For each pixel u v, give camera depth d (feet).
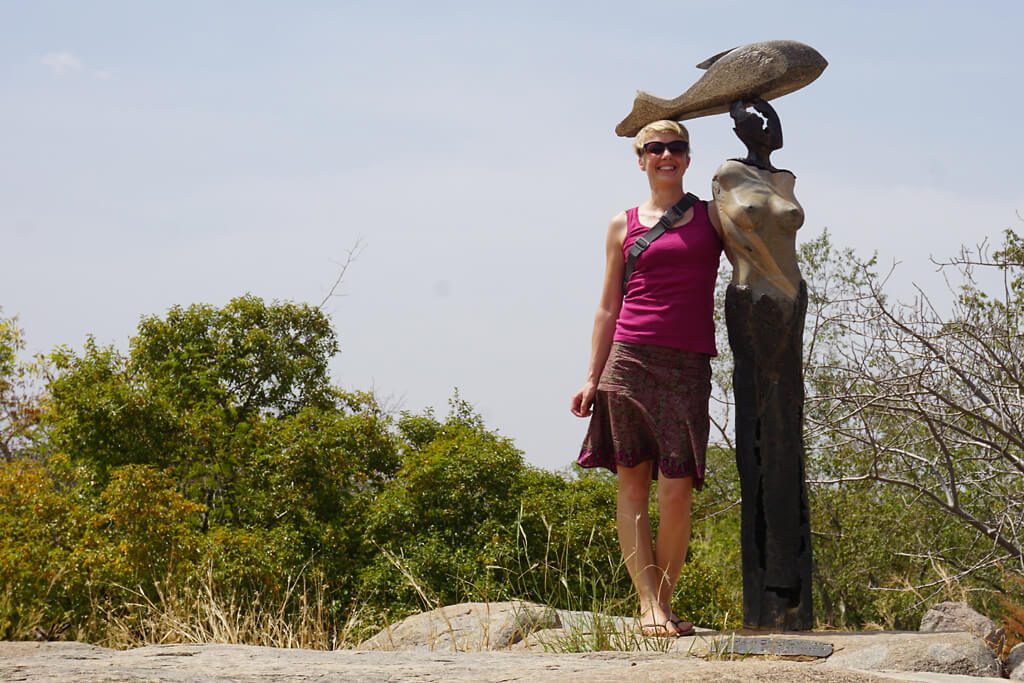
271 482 44.73
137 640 22.90
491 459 41.93
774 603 15.66
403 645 17.92
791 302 15.78
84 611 33.71
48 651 10.62
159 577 34.04
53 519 36.83
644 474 16.07
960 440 30.60
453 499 41.16
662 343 15.70
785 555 15.71
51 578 33.73
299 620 21.36
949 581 29.94
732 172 16.10
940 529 40.60
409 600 38.27
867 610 47.14
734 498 47.32
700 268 15.85
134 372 55.11
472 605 18.90
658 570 15.96
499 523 39.04
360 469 46.42
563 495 39.68
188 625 21.04
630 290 16.05
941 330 30.07
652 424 15.62
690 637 14.92
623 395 15.79
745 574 15.94
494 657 10.61
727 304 16.11
